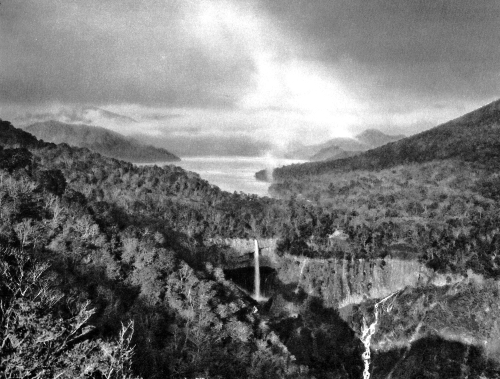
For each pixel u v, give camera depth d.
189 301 67.31
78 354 35.88
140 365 48.91
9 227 61.59
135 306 61.19
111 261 68.19
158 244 81.69
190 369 53.72
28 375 32.16
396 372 97.62
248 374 59.91
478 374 91.81
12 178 81.06
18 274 43.41
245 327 68.88
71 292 50.25
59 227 71.62
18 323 34.00
